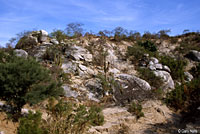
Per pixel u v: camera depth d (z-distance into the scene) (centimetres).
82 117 500
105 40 1532
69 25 1433
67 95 787
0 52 594
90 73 1029
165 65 1386
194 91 798
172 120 661
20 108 499
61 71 913
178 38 2322
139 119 666
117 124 605
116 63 1289
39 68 520
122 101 812
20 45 1222
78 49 1199
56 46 1166
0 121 441
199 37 2184
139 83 969
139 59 1427
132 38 1928
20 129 355
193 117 648
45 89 507
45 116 559
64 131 461
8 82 458
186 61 1566
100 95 872
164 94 945
